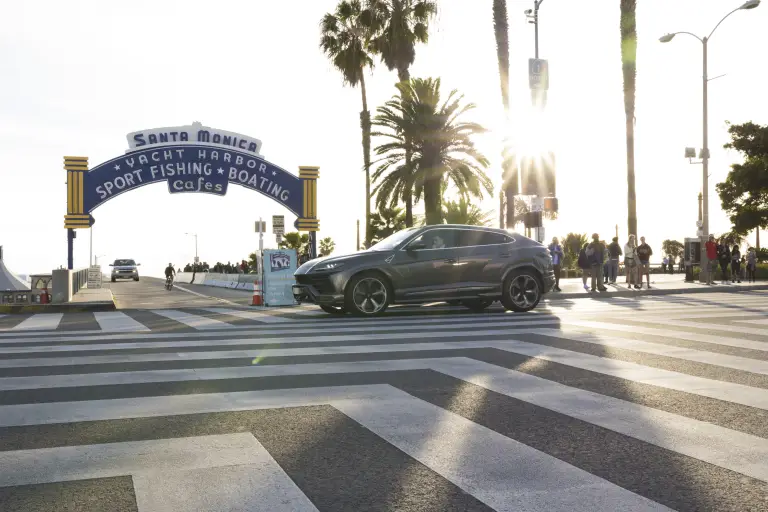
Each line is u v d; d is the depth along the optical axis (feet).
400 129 98.58
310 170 80.28
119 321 41.01
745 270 109.09
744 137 160.35
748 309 43.91
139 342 28.09
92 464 11.35
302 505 9.53
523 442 12.66
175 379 19.13
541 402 15.97
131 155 75.05
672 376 19.13
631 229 98.02
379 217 154.92
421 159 99.35
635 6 98.53
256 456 11.82
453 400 16.24
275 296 59.88
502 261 44.34
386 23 109.19
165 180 76.13
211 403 15.98
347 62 115.85
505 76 87.30
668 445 12.41
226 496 9.86
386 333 30.73
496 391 17.25
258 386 18.06
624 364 21.17
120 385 18.28
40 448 12.30
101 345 27.09
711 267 88.12
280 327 34.71
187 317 43.78
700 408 15.28
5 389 17.76
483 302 46.62
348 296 41.96
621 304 52.70
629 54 98.58
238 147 78.23
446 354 23.61
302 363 21.89
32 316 48.49
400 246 43.27
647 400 16.11
